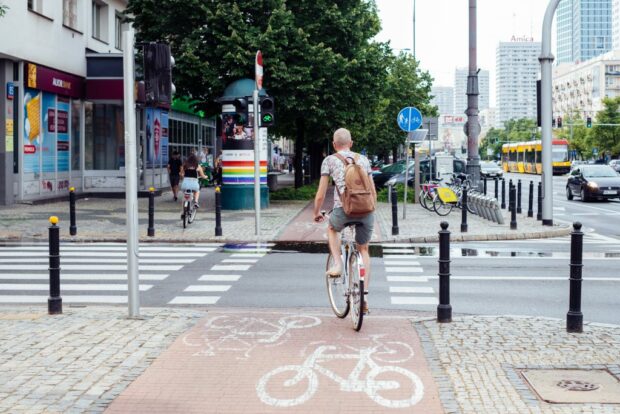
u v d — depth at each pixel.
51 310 8.67
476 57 27.19
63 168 30.02
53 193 29.06
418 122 22.27
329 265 8.66
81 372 6.19
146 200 31.48
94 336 7.47
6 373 6.15
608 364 6.36
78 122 31.55
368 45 29.34
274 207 27.11
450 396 5.49
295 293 10.48
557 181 61.75
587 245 16.83
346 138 8.12
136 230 8.42
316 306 9.54
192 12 26.75
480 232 18.70
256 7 26.77
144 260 13.93
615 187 33.91
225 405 5.37
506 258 14.38
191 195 19.77
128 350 6.91
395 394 5.58
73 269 12.73
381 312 9.18
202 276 12.02
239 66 26.20
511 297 10.22
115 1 35.53
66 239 16.98
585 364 6.37
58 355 6.73
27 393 5.61
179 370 6.26
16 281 11.55
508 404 5.29
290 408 5.30
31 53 26.36
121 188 32.38
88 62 31.44
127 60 8.26
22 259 13.94
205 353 6.81
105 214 23.33
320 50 27.03
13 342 7.21
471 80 27.17
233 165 25.81
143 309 9.04
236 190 25.86
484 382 5.84
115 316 8.53
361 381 5.91
